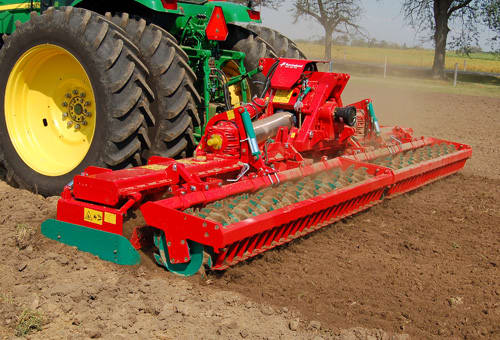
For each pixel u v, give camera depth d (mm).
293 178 5117
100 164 5320
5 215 5164
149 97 5328
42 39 5543
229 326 3389
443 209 6145
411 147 7074
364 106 6703
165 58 5406
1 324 3350
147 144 5398
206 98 6168
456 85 26906
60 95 5984
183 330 3346
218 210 4141
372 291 4020
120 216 4098
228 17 6371
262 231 4109
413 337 3412
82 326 3359
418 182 6727
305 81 5762
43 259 4223
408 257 4730
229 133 5109
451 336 3459
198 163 4758
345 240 5059
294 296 3873
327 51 45250
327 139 5805
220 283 4020
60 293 3701
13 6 7148
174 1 5773
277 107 6031
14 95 5957
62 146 5973
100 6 6457
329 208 5000
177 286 3895
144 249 4391
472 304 3893
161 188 4609
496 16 32312
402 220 5711
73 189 4391
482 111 15562
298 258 4570
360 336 3357
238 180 5113
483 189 7070
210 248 3936
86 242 4340
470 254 4867
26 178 5887
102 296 3715
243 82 6828
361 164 5723
